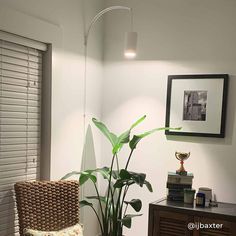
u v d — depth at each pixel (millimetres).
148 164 2754
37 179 2334
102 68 2943
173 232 2223
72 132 2576
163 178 2695
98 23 2857
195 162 2574
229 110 2455
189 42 2598
